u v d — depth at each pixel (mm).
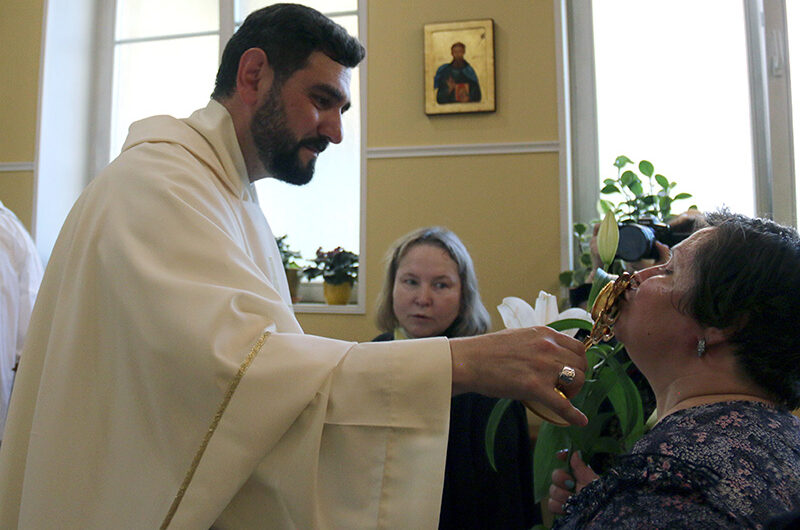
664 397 925
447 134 3260
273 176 1481
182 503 898
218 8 3904
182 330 944
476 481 1585
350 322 3293
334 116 1419
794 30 3027
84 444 1007
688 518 697
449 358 946
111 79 3975
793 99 2994
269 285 1061
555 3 3217
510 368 938
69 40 3857
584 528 802
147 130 1293
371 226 3289
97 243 1077
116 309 1019
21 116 3740
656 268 951
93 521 985
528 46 3229
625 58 3402
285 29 1363
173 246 1026
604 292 959
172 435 936
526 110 3201
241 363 923
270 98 1367
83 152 3918
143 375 972
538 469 1137
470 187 3217
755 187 3094
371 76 3344
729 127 3227
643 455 760
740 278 829
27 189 3691
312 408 927
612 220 1122
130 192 1104
